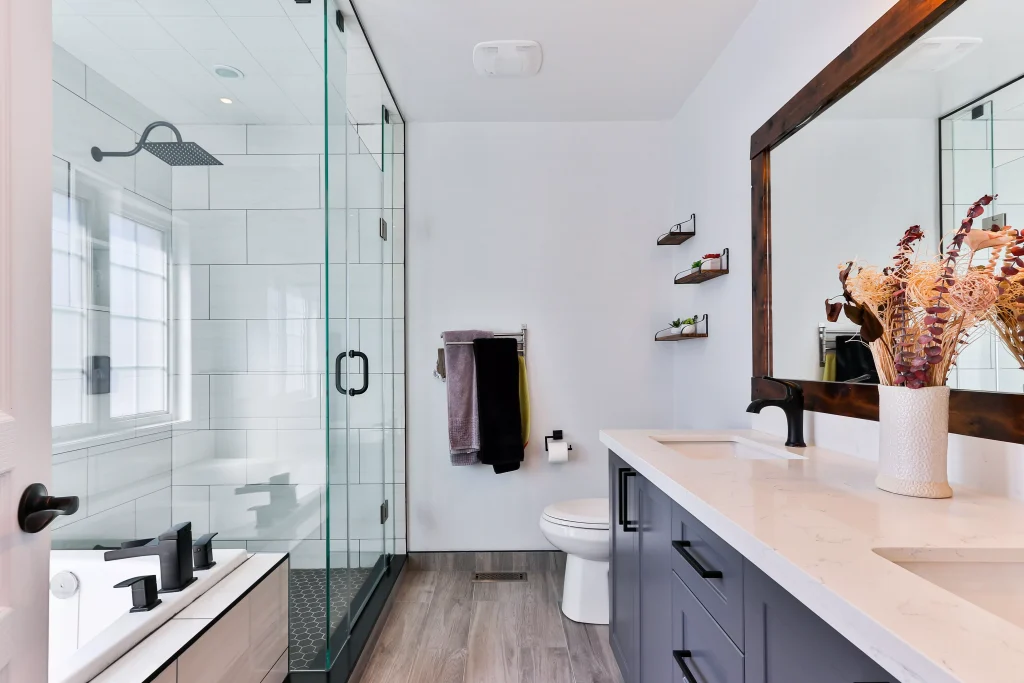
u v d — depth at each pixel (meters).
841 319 1.37
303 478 1.85
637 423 2.69
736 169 1.99
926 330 0.93
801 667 0.67
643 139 2.69
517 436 2.52
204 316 1.89
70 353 1.79
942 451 0.95
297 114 1.76
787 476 1.12
